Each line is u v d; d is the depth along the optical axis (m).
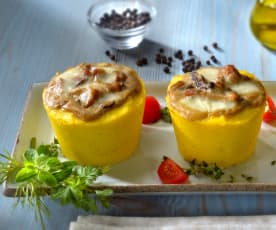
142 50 0.67
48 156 0.50
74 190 0.45
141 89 0.50
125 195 0.48
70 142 0.49
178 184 0.47
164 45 0.68
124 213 0.48
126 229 0.45
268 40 0.65
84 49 0.68
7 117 0.58
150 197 0.49
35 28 0.71
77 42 0.69
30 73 0.64
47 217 0.48
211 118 0.47
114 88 0.49
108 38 0.66
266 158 0.50
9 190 0.48
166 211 0.48
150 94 0.57
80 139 0.49
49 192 0.47
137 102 0.49
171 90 0.49
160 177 0.49
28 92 0.57
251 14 0.69
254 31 0.66
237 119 0.47
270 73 0.62
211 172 0.49
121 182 0.49
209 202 0.48
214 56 0.65
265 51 0.66
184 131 0.48
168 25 0.71
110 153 0.50
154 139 0.53
